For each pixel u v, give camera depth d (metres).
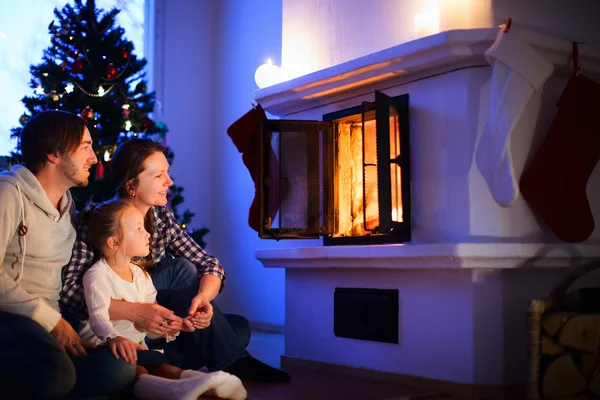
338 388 2.26
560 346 2.04
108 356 1.83
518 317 2.24
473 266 2.16
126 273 2.09
